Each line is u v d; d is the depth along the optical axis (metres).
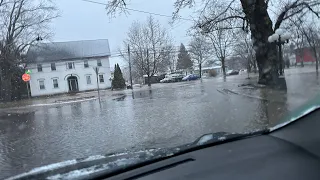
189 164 2.00
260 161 1.95
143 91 28.50
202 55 55.50
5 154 6.18
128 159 2.20
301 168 1.81
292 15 15.03
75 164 2.19
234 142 2.47
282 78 12.41
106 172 1.96
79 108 16.33
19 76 37.34
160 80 57.75
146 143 6.01
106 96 25.70
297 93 8.07
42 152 6.13
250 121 7.22
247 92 14.66
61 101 24.05
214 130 6.63
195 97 16.00
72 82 47.16
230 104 11.12
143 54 48.91
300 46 13.00
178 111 10.72
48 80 45.84
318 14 13.85
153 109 12.23
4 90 31.88
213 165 1.94
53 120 11.80
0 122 12.57
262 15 16.05
